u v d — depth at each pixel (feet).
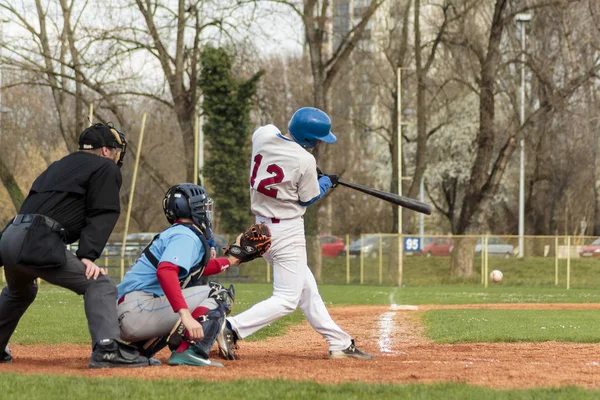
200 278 38.37
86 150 35.73
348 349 41.93
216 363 36.14
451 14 201.46
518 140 197.16
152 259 35.91
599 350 49.01
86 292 34.83
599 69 188.14
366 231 306.96
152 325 36.09
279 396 27.09
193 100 212.23
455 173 277.23
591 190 304.09
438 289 166.61
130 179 222.89
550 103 191.83
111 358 34.58
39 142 254.27
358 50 215.31
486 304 113.50
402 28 205.87
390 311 96.02
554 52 197.98
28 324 66.13
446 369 36.01
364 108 277.23
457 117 274.57
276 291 40.22
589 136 229.66
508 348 51.13
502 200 293.23
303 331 68.90
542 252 201.46
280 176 39.06
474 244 197.36
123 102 211.00
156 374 32.91
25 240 33.47
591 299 130.52
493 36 193.47
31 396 26.66
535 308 102.94
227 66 201.57
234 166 202.18
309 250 198.49
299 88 274.77
